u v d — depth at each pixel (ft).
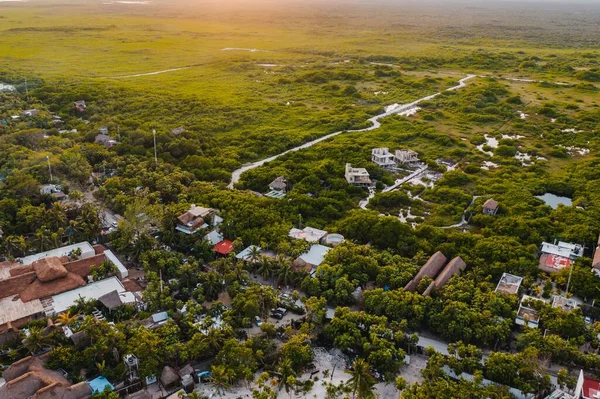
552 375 260.21
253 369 259.60
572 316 283.38
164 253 349.00
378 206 451.12
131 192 445.37
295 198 431.02
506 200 452.76
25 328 279.49
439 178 521.24
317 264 344.28
